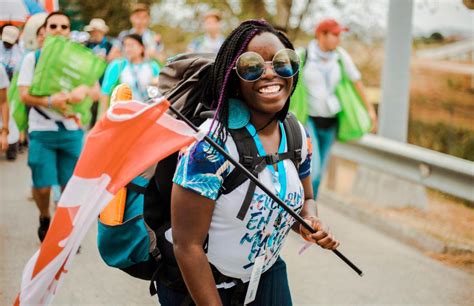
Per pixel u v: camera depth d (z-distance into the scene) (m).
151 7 15.55
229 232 2.42
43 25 5.92
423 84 11.30
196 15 15.40
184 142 2.29
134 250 2.59
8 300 4.48
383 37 12.04
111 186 2.33
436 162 6.05
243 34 2.44
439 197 7.74
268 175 2.43
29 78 5.30
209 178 2.32
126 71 7.17
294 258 5.71
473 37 10.55
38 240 5.82
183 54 2.82
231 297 2.59
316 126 6.49
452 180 5.99
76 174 2.31
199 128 2.44
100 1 14.81
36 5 6.60
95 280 4.99
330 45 6.39
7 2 5.77
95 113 11.03
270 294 2.69
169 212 2.67
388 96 7.51
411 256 5.77
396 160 6.69
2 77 5.62
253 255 2.49
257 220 2.41
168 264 2.62
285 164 2.49
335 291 4.97
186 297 2.60
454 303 4.78
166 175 2.60
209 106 2.59
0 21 5.77
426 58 11.43
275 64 2.40
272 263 2.65
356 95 6.58
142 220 2.60
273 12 14.02
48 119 5.34
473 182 5.77
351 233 6.42
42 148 5.36
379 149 6.84
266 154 2.43
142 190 2.59
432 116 10.26
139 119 2.27
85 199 2.33
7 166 8.98
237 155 2.38
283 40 2.54
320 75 6.39
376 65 12.33
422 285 5.12
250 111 2.46
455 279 5.25
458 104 10.69
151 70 7.25
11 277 4.90
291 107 6.17
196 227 2.36
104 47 10.42
